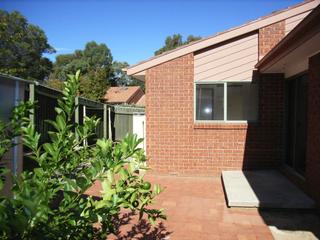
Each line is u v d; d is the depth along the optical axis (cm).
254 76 891
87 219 205
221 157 902
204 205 632
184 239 466
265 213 577
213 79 904
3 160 401
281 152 877
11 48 3566
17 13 4094
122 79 6719
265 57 729
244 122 894
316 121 578
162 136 923
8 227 153
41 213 160
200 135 909
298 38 488
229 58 898
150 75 923
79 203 214
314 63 589
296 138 761
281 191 656
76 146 253
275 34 872
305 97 695
